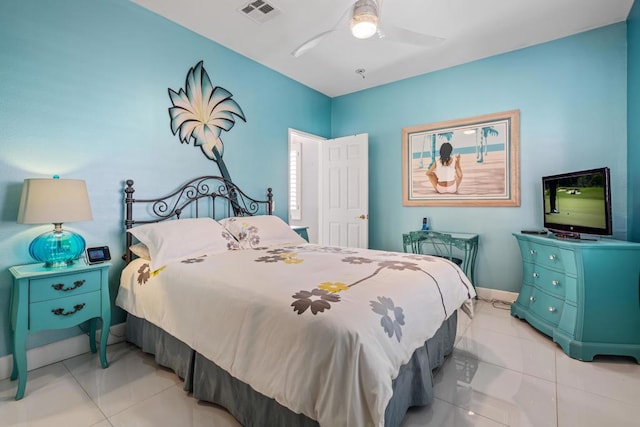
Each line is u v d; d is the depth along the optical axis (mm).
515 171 3236
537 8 2523
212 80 3031
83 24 2197
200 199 2967
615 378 1874
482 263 3459
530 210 3174
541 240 2527
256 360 1302
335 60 3449
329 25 2766
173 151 2748
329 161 4473
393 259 2150
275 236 2912
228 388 1518
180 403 1646
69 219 1852
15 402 1646
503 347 2299
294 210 5332
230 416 1541
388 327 1294
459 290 2043
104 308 1994
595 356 2158
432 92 3762
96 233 2275
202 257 2203
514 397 1693
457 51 3240
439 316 1723
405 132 3963
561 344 2230
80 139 2191
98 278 1967
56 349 2080
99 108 2285
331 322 1172
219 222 2900
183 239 2250
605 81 2797
